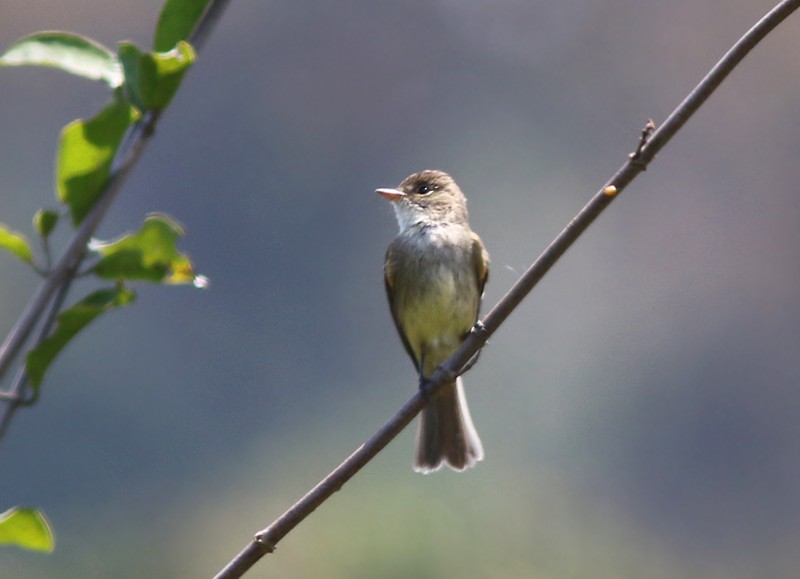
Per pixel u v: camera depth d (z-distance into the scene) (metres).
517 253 20.98
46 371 2.67
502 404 17.61
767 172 21.98
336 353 18.75
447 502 12.42
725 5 23.02
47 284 2.60
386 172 21.91
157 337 16.97
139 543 13.75
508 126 22.23
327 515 11.67
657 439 18.66
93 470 15.52
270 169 21.27
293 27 22.34
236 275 19.97
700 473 18.39
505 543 12.42
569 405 18.19
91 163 2.65
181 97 21.12
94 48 2.75
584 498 16.08
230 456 16.69
